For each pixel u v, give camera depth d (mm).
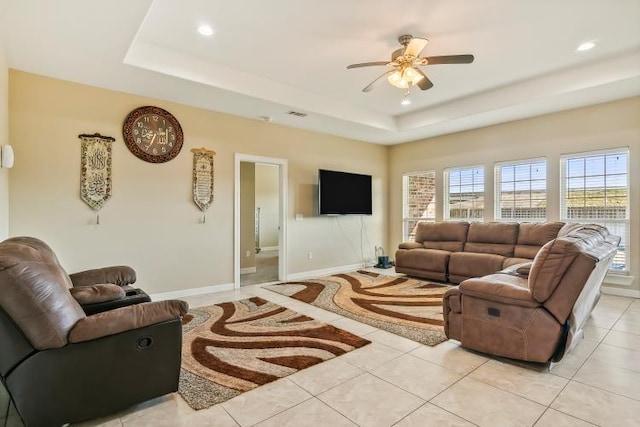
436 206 6418
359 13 2807
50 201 3555
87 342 1729
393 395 2072
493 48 3439
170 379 1966
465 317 2707
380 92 4746
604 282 4512
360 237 6754
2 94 2912
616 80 3676
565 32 3123
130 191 4027
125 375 1829
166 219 4305
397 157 7102
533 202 5188
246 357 2609
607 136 4434
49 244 3551
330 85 4477
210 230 4680
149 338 1892
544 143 5004
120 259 3967
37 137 3484
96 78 3576
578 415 1855
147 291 4168
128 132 3996
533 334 2369
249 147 5078
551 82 4148
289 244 5637
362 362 2525
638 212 4254
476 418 1833
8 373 1629
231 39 3252
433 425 1777
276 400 2025
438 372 2367
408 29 3059
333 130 5855
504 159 5445
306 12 2787
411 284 5129
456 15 2842
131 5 2344
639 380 2236
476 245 5301
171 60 3496
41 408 1644
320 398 2043
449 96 4914
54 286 1677
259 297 4410
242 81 4027
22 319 1583
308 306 3994
